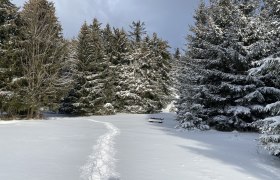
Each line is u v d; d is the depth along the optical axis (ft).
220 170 28.73
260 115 69.92
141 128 70.74
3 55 88.89
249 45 71.92
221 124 72.38
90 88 129.18
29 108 94.07
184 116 71.41
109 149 37.09
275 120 33.71
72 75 128.98
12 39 89.97
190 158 33.88
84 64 131.44
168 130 68.08
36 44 95.04
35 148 36.76
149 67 167.12
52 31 103.24
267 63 35.45
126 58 165.37
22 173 24.81
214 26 75.51
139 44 177.27
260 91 67.15
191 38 89.66
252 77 66.69
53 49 101.19
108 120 97.96
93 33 144.66
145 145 41.88
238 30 71.56
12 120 86.17
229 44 72.64
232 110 68.49
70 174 24.66
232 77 69.05
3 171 25.36
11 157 31.14
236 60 69.21
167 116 125.59
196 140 51.19
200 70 74.33
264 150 42.16
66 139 45.44
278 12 45.37
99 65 135.03
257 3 75.97
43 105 98.07
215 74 71.56
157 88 165.99
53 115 127.95
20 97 89.92
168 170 27.58
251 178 26.27
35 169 26.21
